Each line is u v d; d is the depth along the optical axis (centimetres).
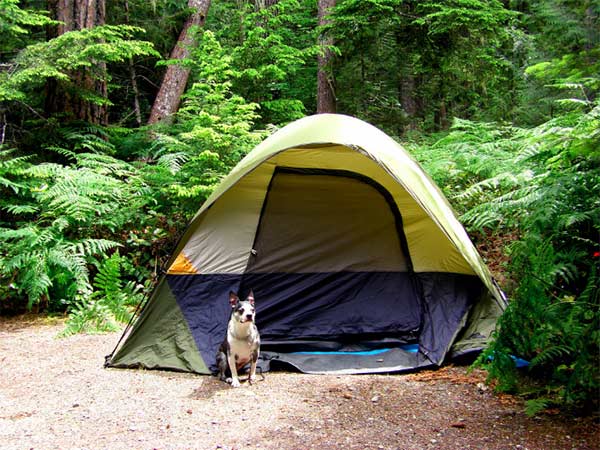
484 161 825
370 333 550
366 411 378
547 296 416
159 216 825
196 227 525
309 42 1284
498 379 416
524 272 412
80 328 602
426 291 552
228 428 349
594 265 420
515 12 980
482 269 520
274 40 1009
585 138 400
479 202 805
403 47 1062
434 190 536
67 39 800
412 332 554
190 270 508
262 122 1022
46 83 894
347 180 564
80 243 697
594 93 578
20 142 886
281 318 548
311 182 559
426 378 456
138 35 1226
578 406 369
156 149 973
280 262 551
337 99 1137
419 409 380
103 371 470
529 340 389
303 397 408
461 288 547
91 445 323
